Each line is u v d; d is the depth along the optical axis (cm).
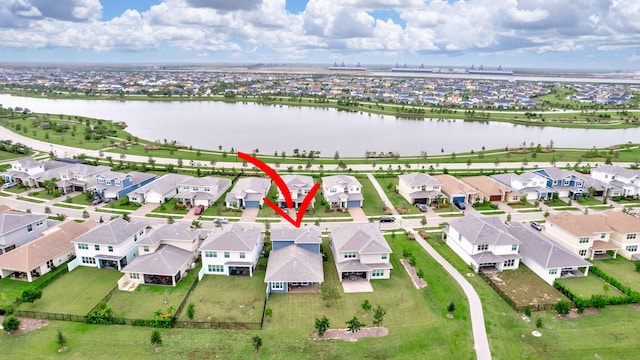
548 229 7981
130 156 13875
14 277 6259
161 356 4644
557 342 4950
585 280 6450
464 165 13338
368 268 6338
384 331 5131
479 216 7819
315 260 6531
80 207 9269
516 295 6009
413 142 18275
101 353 4672
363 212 9275
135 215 8862
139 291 5981
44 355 4622
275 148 16812
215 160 13638
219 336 5012
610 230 7331
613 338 5028
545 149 15738
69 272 6500
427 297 5903
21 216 7431
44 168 10962
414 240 7888
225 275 6531
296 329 5169
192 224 8156
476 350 4800
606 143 17888
